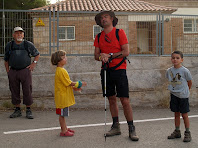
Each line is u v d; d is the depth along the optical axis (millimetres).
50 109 6961
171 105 4559
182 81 4453
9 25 6941
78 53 7254
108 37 4547
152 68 7465
